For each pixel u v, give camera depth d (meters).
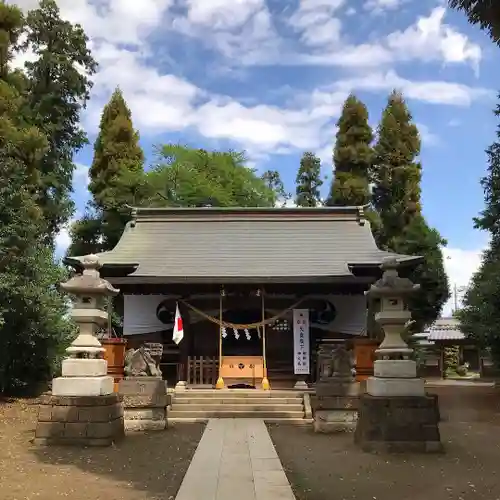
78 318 11.39
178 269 18.70
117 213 31.56
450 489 7.32
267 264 19.16
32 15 27.14
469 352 47.84
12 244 15.95
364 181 31.55
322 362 13.86
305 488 7.43
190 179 32.94
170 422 14.50
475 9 7.80
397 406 10.09
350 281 17.91
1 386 18.30
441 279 29.41
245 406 15.56
